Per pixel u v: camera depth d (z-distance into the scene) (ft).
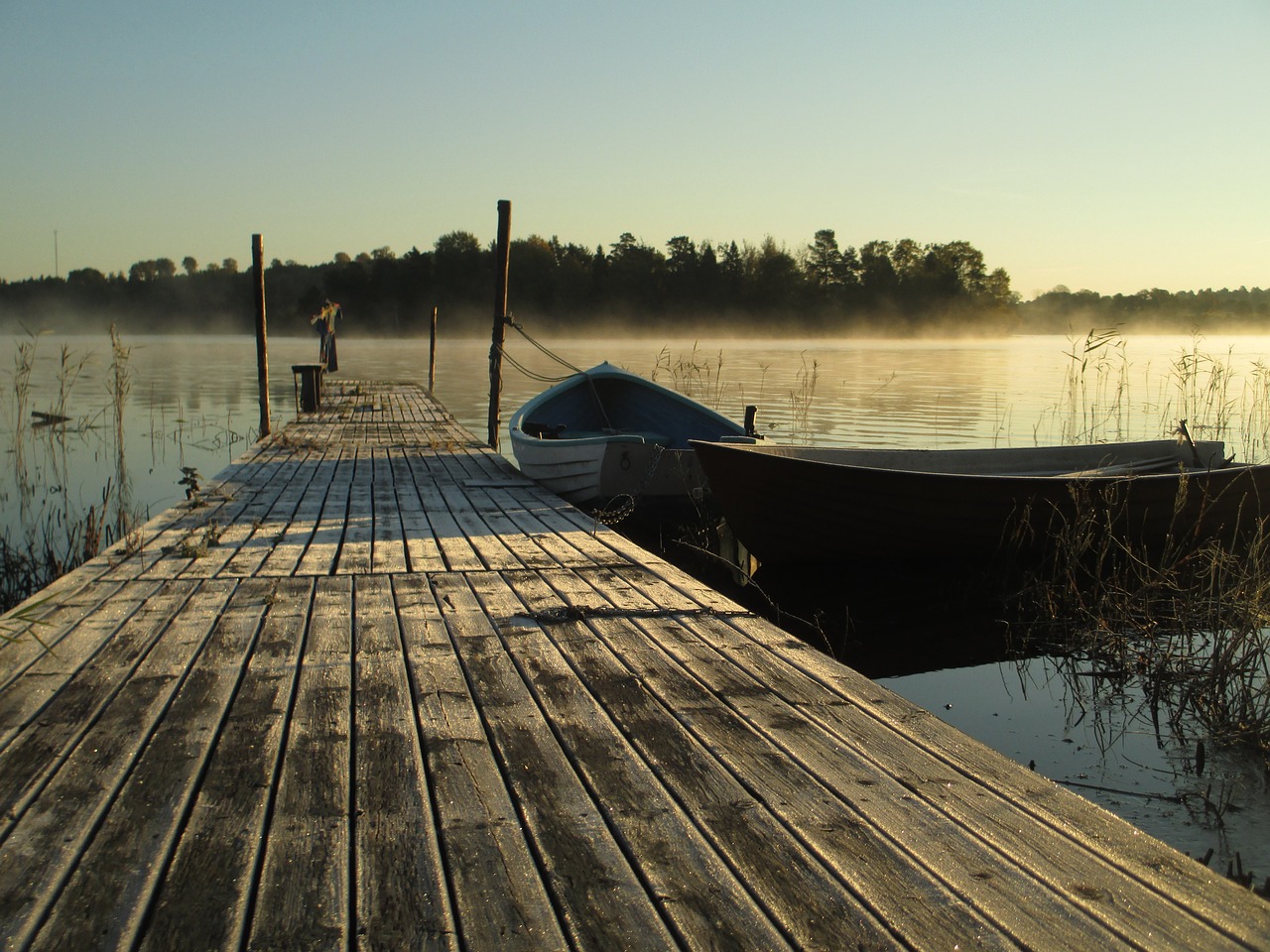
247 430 50.83
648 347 169.37
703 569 25.23
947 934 6.15
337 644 12.12
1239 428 48.21
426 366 113.80
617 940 6.07
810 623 20.08
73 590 14.74
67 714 9.70
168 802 7.84
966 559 23.71
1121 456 29.19
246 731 9.32
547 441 27.76
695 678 10.92
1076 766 12.85
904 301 250.78
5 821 7.49
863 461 26.55
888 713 9.91
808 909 6.41
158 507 30.89
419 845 7.20
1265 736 13.57
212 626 12.87
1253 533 24.36
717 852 7.14
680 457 27.61
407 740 9.14
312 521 21.21
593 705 10.09
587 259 256.73
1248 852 10.35
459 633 12.64
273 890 6.59
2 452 43.11
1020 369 102.32
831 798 8.01
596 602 14.24
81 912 6.29
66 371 45.70
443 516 21.97
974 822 7.62
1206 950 5.98
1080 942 6.05
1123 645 17.24
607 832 7.43
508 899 6.51
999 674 16.88
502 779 8.32
